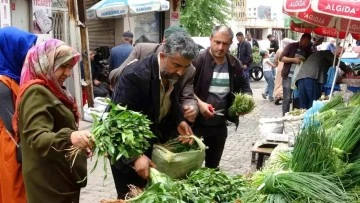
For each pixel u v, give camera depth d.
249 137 8.89
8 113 3.19
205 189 2.63
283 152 3.21
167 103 3.14
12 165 3.20
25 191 3.25
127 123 2.69
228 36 4.18
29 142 2.78
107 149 2.62
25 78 2.94
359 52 10.85
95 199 5.45
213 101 4.31
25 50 3.32
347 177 2.62
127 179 3.24
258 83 19.17
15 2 8.30
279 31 31.42
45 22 9.05
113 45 14.38
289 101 9.67
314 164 2.63
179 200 2.35
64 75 2.97
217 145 4.50
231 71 4.36
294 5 5.91
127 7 11.23
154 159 2.90
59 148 2.72
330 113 3.96
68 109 2.99
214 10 24.02
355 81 7.26
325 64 7.92
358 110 3.00
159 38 16.39
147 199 2.32
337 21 6.82
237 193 2.66
